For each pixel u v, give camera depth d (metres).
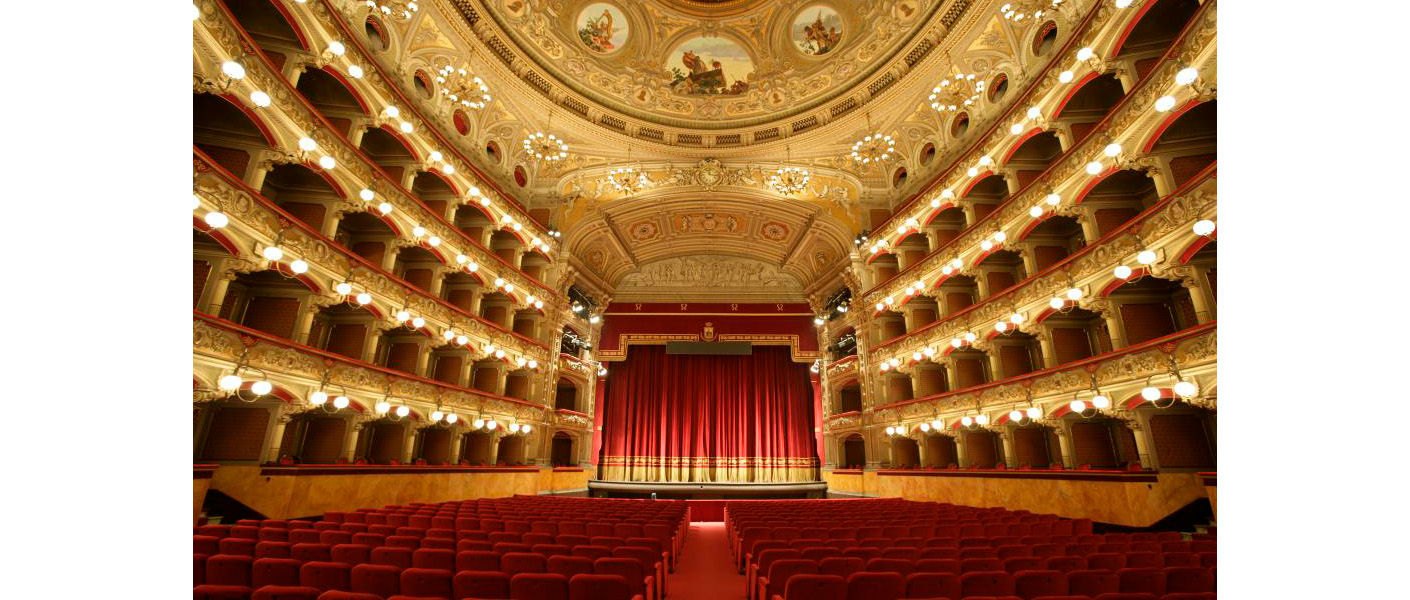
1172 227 9.29
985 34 14.55
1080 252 11.22
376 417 12.06
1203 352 8.62
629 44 18.19
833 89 18.27
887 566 4.38
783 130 19.55
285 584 4.01
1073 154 11.55
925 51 15.95
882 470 17.16
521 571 4.41
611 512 9.20
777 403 24.02
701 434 23.66
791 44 18.20
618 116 19.06
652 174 20.38
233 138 9.99
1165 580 4.07
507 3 15.52
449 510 9.13
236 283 11.17
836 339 22.73
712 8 17.86
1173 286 11.11
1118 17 10.80
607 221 21.16
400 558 4.57
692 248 24.42
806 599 3.77
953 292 16.34
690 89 19.42
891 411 17.48
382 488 11.47
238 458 9.86
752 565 5.58
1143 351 9.66
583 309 22.92
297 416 11.96
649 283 24.78
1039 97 12.66
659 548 5.56
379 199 12.16
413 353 14.25
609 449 23.38
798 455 23.19
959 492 14.05
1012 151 13.66
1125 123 10.30
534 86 17.48
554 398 19.44
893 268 19.38
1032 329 12.68
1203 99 8.77
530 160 19.52
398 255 14.59
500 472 15.38
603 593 3.68
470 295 16.34
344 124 12.39
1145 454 10.20
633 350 24.83
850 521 8.37
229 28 8.92
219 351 8.73
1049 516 8.73
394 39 13.82
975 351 15.81
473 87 16.31
